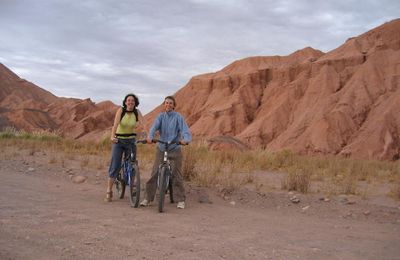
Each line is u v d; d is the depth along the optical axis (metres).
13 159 14.41
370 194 10.86
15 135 26.53
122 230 6.06
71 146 20.81
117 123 8.24
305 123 68.62
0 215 6.51
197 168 12.37
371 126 58.84
